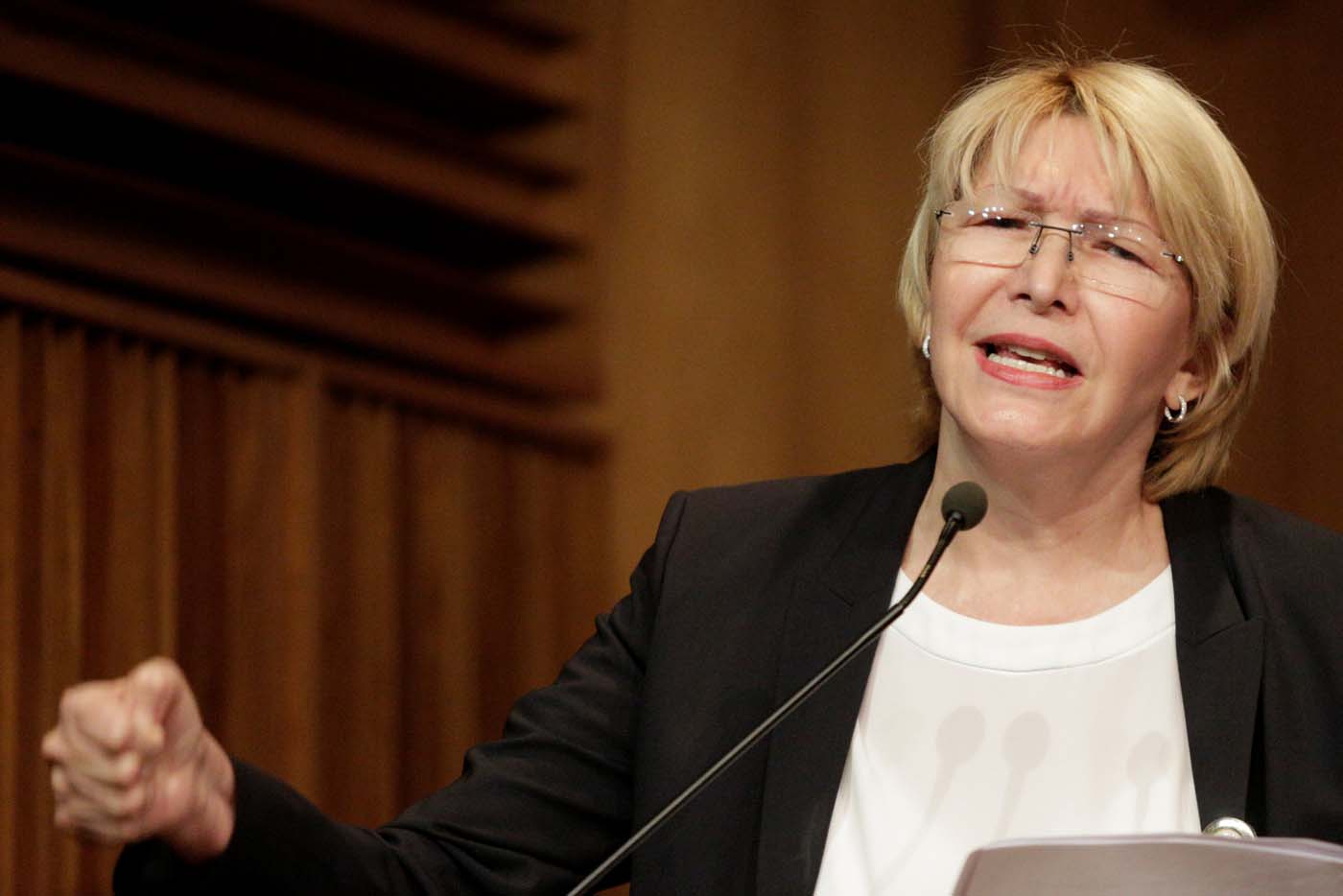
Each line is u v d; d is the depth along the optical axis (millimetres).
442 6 14203
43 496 11250
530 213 14797
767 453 14664
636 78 15023
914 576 6195
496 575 14055
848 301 14766
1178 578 6039
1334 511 14195
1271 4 14641
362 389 13242
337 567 12953
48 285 11375
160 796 4672
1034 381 5867
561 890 6035
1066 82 6176
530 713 6316
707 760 5875
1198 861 4609
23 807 10836
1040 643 5973
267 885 5121
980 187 6121
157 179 13180
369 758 12867
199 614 11969
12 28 11844
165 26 12992
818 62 15000
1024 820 5781
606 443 14773
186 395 12188
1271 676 5777
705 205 14898
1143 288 5922
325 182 13602
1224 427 6352
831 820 5840
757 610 6160
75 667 11156
